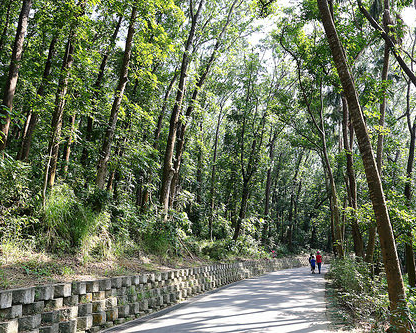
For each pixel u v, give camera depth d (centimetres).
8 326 456
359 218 1403
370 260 1383
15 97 1464
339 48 734
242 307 965
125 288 782
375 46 1781
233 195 2894
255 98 2611
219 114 3375
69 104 962
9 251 667
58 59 1047
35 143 1491
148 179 1717
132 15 1163
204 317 812
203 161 2830
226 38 2019
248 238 2648
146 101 1695
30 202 788
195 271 1280
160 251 1323
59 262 742
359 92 1650
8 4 1449
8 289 522
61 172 1177
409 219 1238
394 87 2284
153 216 1448
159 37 1252
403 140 2520
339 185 3123
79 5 952
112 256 954
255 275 2259
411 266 1420
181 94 1730
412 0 1248
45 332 522
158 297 929
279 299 1130
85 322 619
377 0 1376
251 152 2656
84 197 1016
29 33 1388
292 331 670
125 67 1198
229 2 1998
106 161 1137
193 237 2105
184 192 2039
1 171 716
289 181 4897
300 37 1873
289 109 2336
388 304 704
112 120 1170
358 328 712
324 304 1028
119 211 1189
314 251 4409
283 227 4759
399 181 1859
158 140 1906
